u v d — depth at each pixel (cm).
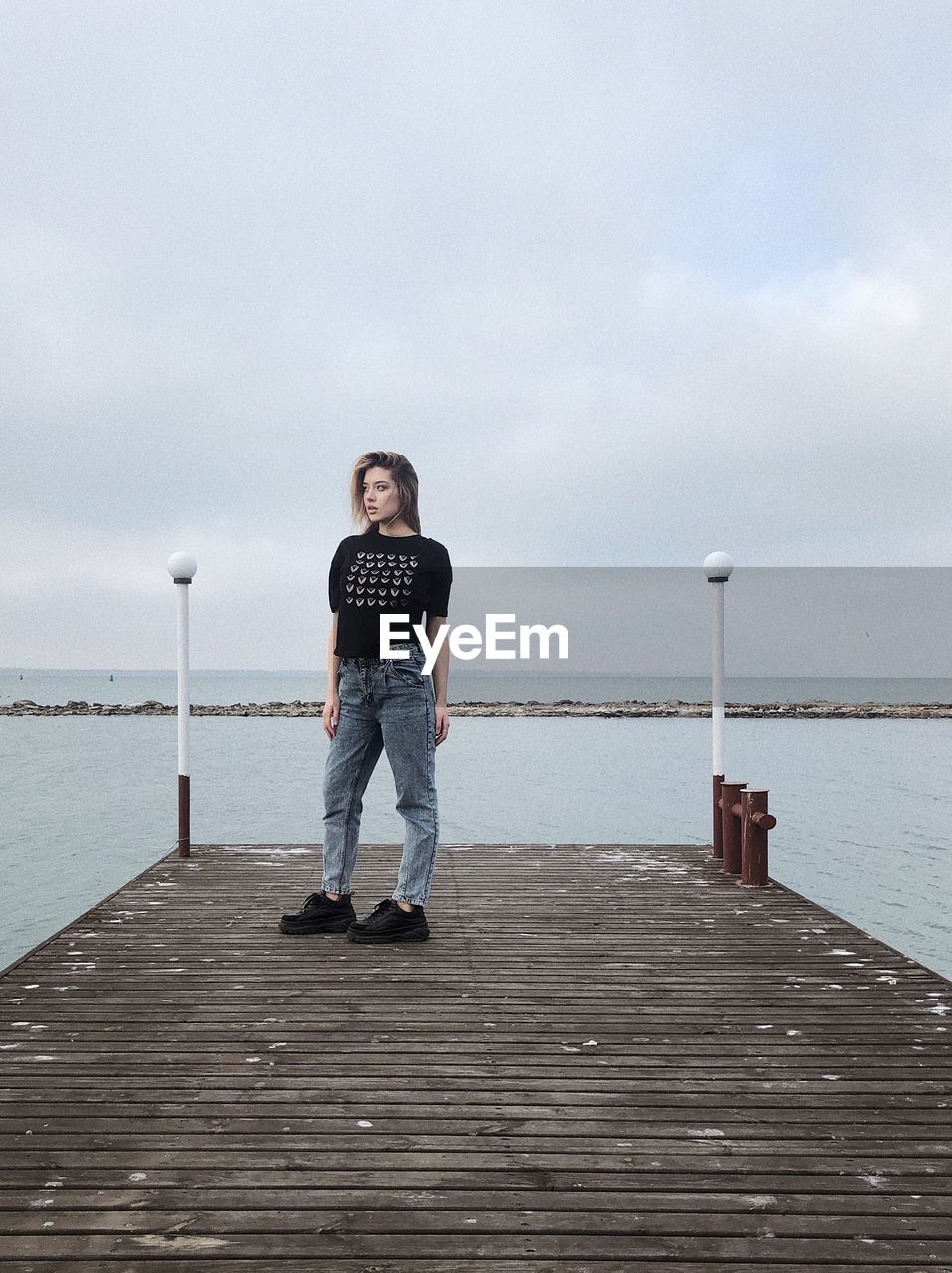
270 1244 154
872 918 688
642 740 2741
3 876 818
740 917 384
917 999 285
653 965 319
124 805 1275
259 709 5191
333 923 357
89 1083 218
